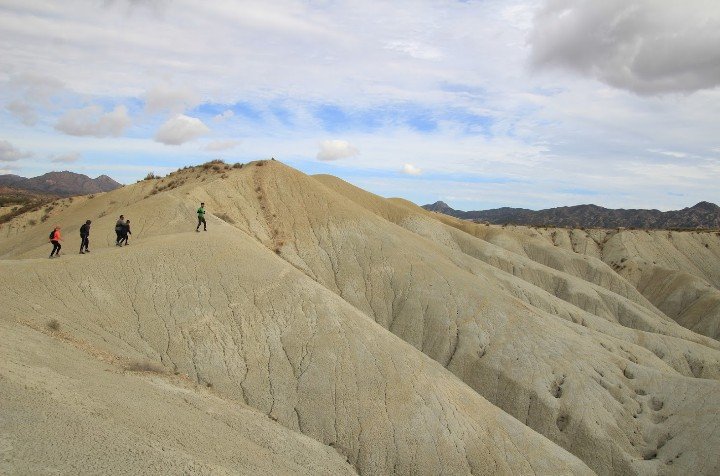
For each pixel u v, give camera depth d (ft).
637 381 159.84
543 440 114.62
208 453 52.29
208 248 118.32
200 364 91.76
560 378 150.41
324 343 107.86
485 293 181.78
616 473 127.34
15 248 174.29
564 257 359.87
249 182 209.15
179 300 101.91
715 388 148.05
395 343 119.65
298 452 77.05
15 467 33.35
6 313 73.05
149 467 40.65
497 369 151.12
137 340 89.71
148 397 62.54
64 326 80.59
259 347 101.81
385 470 91.76
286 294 115.44
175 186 213.87
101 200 211.82
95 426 43.50
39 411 41.78
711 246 442.91
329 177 315.58
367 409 99.19
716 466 120.78
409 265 191.42
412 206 372.99
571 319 229.66
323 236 199.31
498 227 437.17
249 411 85.66
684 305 342.64
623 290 336.49
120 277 100.42
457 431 102.99
